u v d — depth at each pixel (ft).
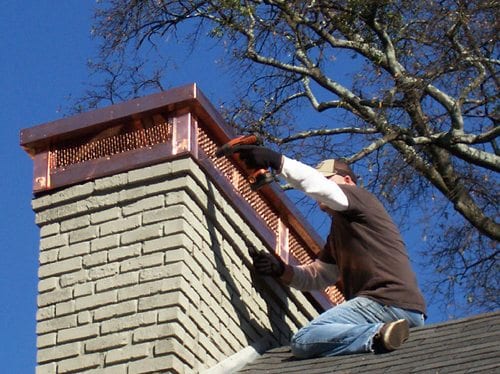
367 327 28.32
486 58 52.60
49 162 31.12
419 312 29.35
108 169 30.35
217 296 29.99
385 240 29.94
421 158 55.72
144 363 27.78
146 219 29.50
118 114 30.48
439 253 55.01
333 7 54.65
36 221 30.66
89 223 30.14
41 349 29.01
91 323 28.89
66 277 29.71
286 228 33.73
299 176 29.60
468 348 26.71
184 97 29.89
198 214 29.94
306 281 32.24
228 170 31.50
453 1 51.06
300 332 29.12
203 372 28.50
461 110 54.60
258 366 29.76
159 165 29.86
